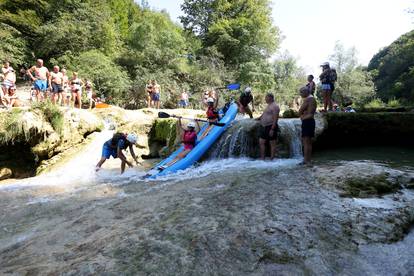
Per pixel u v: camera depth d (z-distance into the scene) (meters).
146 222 3.54
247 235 3.00
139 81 21.14
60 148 8.69
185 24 32.31
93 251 2.90
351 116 8.29
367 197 3.92
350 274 2.47
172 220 3.51
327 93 8.62
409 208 3.60
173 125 9.37
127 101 20.88
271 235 2.99
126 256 2.72
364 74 40.94
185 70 24.81
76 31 22.78
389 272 2.51
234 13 31.33
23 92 18.34
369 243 2.90
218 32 28.61
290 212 3.51
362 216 3.37
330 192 4.10
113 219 3.88
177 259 2.63
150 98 15.38
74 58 21.09
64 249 3.09
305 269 2.51
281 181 4.80
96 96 19.44
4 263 2.95
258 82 28.00
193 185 5.20
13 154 8.42
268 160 7.09
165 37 26.73
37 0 24.20
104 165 8.30
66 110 9.06
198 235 3.03
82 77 19.06
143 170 7.70
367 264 2.61
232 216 3.47
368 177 4.42
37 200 5.52
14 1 23.75
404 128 8.38
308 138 6.12
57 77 10.16
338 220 3.29
